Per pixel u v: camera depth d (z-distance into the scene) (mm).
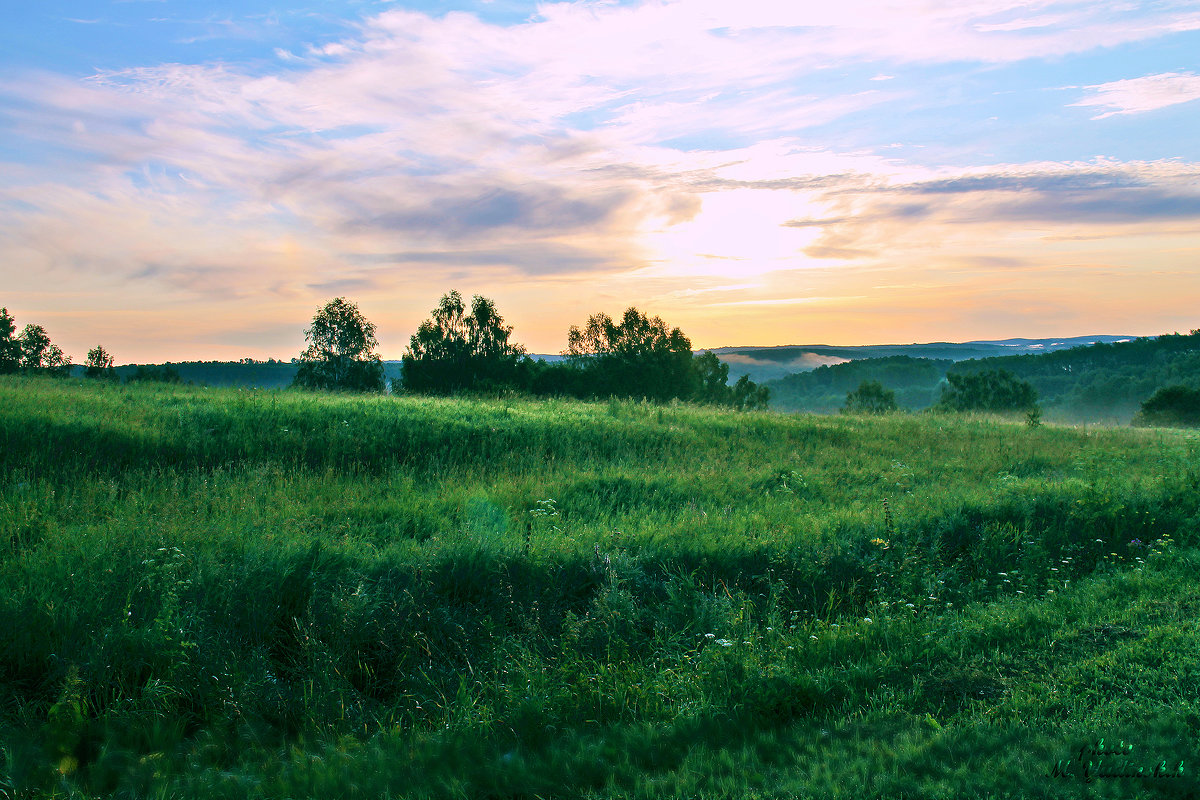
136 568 5754
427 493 9297
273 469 9750
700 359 71250
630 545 7391
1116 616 6047
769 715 4746
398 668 5434
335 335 49062
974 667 5234
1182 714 4262
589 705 4832
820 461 12820
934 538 8281
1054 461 13594
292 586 6000
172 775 4078
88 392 13922
